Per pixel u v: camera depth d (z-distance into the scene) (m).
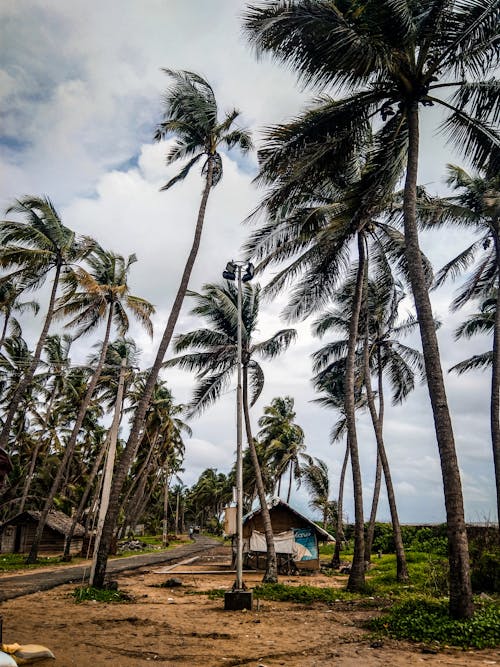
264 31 11.04
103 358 28.48
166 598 14.98
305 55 11.59
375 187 14.10
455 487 10.42
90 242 27.80
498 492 18.64
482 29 11.60
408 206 12.18
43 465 46.56
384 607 12.72
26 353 39.28
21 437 46.75
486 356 25.91
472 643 8.60
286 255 18.11
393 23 11.06
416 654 8.06
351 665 7.36
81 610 12.25
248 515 26.64
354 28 11.20
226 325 21.27
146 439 52.38
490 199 18.55
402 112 13.09
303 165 13.37
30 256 24.11
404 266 18.67
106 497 17.03
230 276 16.59
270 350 21.28
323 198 19.17
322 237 16.22
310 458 46.25
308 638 9.35
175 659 7.67
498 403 19.27
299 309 18.00
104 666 7.09
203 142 19.50
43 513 27.33
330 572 25.28
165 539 51.25
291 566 24.81
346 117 13.12
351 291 24.11
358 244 18.22
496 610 10.40
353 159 17.05
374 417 20.73
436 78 12.53
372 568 24.91
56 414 46.50
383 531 37.78
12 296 28.42
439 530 34.81
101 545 15.66
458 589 9.92
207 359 21.02
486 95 12.43
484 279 22.59
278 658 7.84
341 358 27.95
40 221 25.38
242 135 19.72
